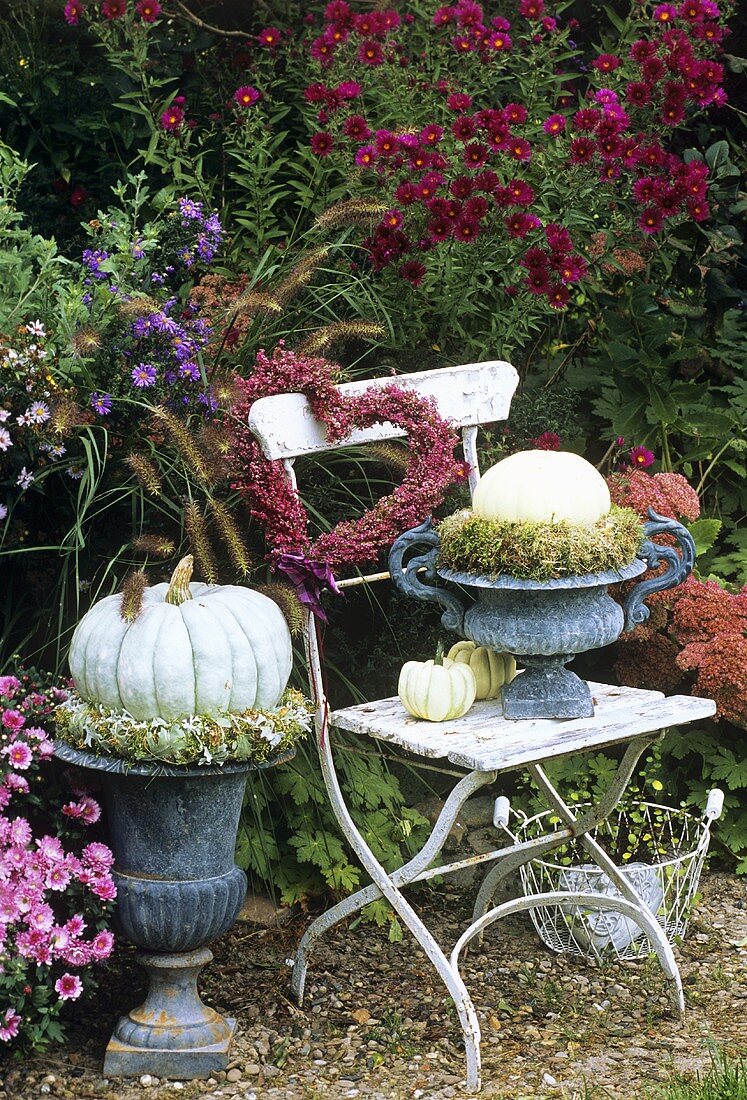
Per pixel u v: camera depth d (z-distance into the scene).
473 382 3.43
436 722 3.05
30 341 3.33
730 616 3.94
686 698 3.21
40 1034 2.85
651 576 4.14
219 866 2.91
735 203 4.80
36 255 3.88
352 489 4.13
